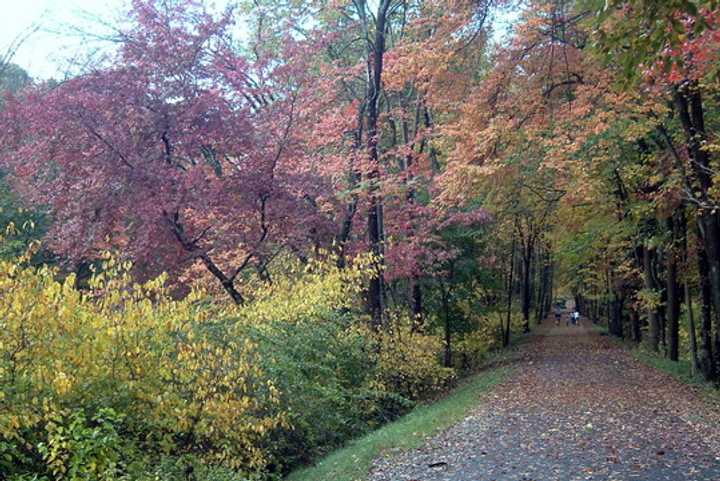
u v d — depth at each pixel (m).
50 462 6.57
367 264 14.80
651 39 5.76
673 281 22.59
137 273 13.41
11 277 7.04
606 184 20.75
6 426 6.31
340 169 18.22
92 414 7.30
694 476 7.66
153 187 13.31
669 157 17.20
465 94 15.77
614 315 40.62
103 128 13.73
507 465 8.61
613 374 19.31
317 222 15.66
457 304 28.20
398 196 19.94
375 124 19.55
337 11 20.70
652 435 10.10
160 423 8.00
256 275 15.73
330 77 18.94
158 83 14.34
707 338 18.67
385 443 10.48
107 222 13.34
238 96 15.94
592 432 10.47
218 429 8.81
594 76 14.62
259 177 14.51
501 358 28.52
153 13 14.63
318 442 12.44
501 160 15.80
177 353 8.37
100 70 14.31
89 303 7.64
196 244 14.73
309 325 13.18
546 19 13.81
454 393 18.78
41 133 13.77
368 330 16.47
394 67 16.75
